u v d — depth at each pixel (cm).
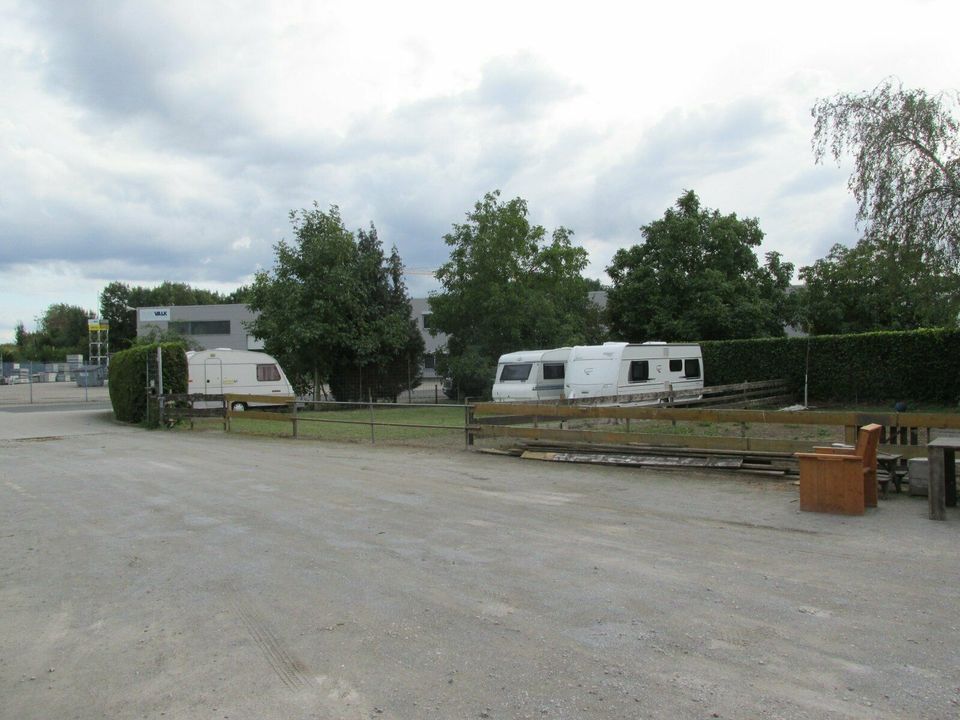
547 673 371
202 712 337
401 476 1034
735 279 3133
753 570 550
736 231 3180
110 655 408
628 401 1719
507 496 873
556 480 988
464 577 538
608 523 721
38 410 2916
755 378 2673
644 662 383
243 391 2498
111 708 345
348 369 3081
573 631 428
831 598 483
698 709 330
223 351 2466
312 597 498
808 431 1641
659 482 959
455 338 3155
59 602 502
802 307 3142
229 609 478
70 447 1499
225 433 1803
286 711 336
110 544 660
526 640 416
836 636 416
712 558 586
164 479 1034
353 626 442
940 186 1477
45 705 350
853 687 351
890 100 1515
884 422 920
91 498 898
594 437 1143
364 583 527
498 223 2947
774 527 696
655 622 441
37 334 10944
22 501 888
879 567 555
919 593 493
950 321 1598
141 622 459
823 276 3116
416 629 436
